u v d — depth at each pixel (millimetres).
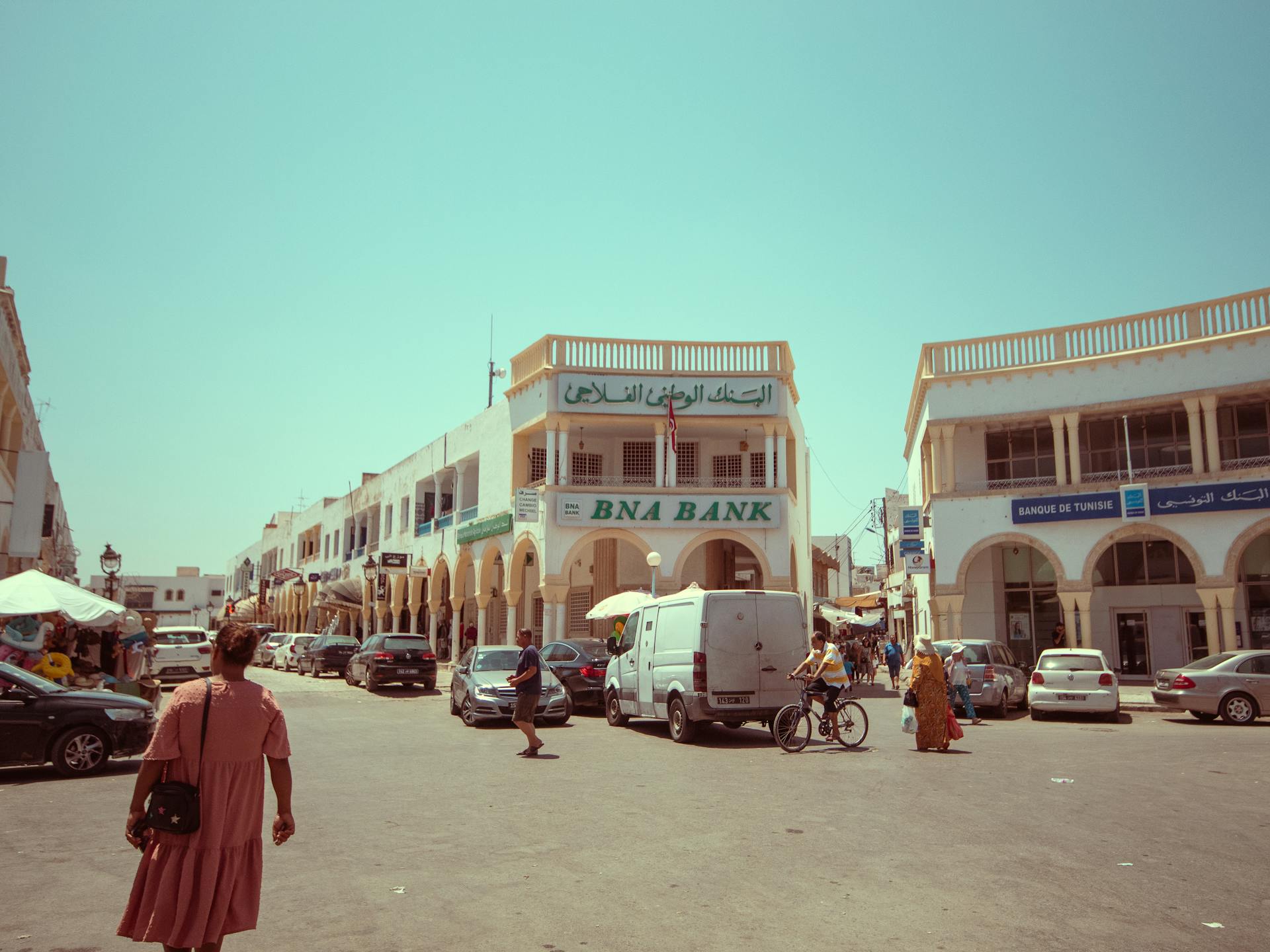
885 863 7445
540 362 32500
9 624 21703
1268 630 26656
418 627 51594
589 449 34188
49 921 6102
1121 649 29031
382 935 5754
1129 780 11578
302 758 13914
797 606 16406
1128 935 5730
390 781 11656
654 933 5793
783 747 14633
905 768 12703
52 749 12484
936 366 30641
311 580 65938
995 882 6906
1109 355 27906
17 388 25766
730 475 33938
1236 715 19016
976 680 20875
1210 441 26375
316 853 7832
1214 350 26500
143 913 4184
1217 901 6426
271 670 44469
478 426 38094
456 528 39594
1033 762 13273
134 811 4328
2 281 24156
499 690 18562
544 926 5926
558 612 30781
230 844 4301
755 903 6406
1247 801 10141
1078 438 28375
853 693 29500
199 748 4328
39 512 23047
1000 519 28875
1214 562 25906
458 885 6859
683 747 15328
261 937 5695
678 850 7934
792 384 33625
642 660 17734
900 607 45469
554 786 11250
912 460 39906
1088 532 27719
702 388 31594
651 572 33344
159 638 31281
